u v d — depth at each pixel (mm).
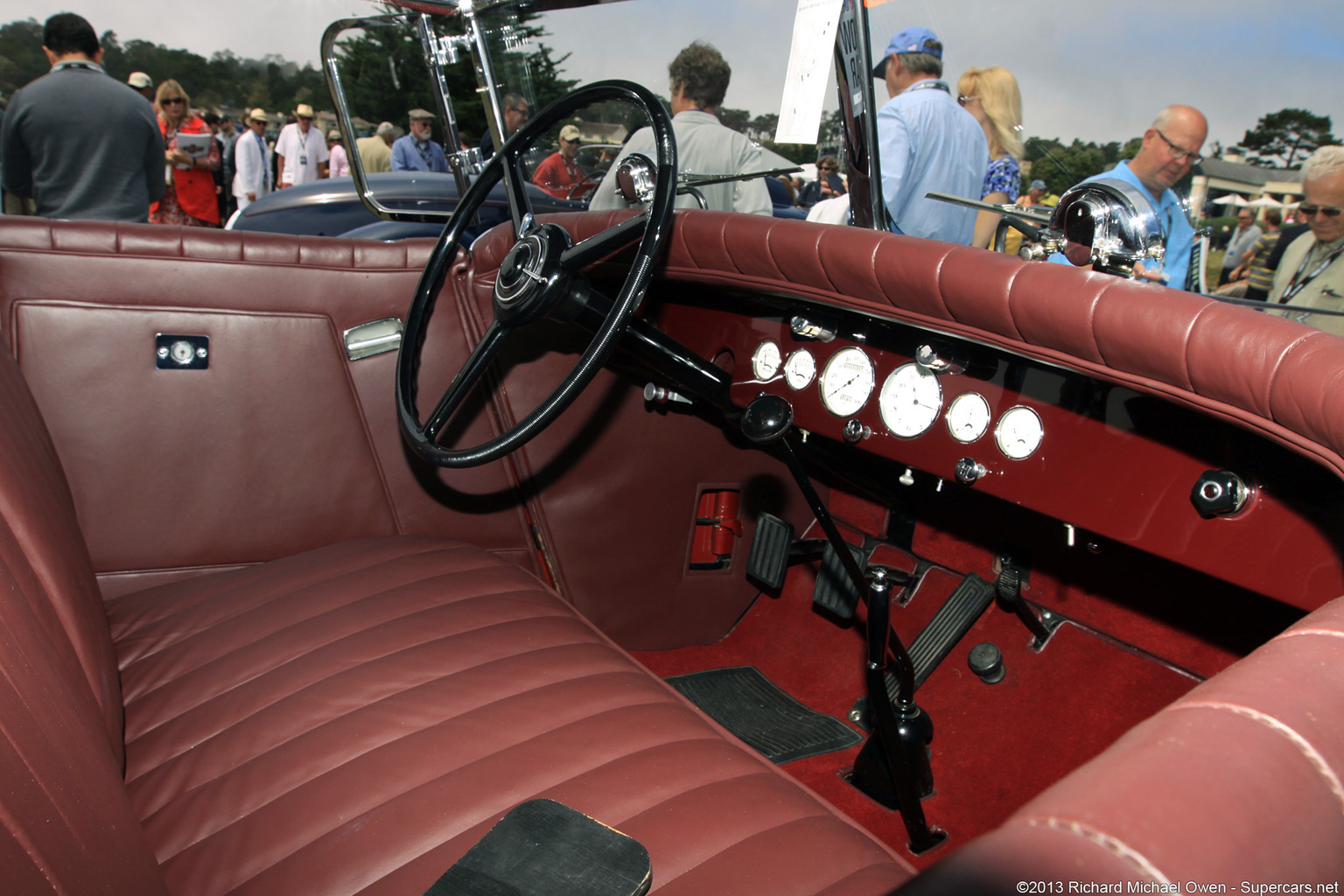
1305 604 950
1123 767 328
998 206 1158
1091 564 1646
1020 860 277
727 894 764
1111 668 1594
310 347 1577
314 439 1588
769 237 1283
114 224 1455
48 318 1421
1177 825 296
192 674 1129
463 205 1498
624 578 1863
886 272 1157
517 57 1675
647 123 1569
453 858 800
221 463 1524
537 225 1298
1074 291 971
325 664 1110
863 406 1394
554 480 1752
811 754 1689
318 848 827
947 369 1261
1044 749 1572
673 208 1177
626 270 1545
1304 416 784
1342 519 909
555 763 927
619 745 968
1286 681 387
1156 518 1071
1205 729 354
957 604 1790
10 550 755
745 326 1580
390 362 1642
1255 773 329
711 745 1006
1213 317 857
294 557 1490
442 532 1708
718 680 1905
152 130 3592
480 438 1718
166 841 873
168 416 1489
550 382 1743
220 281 1507
